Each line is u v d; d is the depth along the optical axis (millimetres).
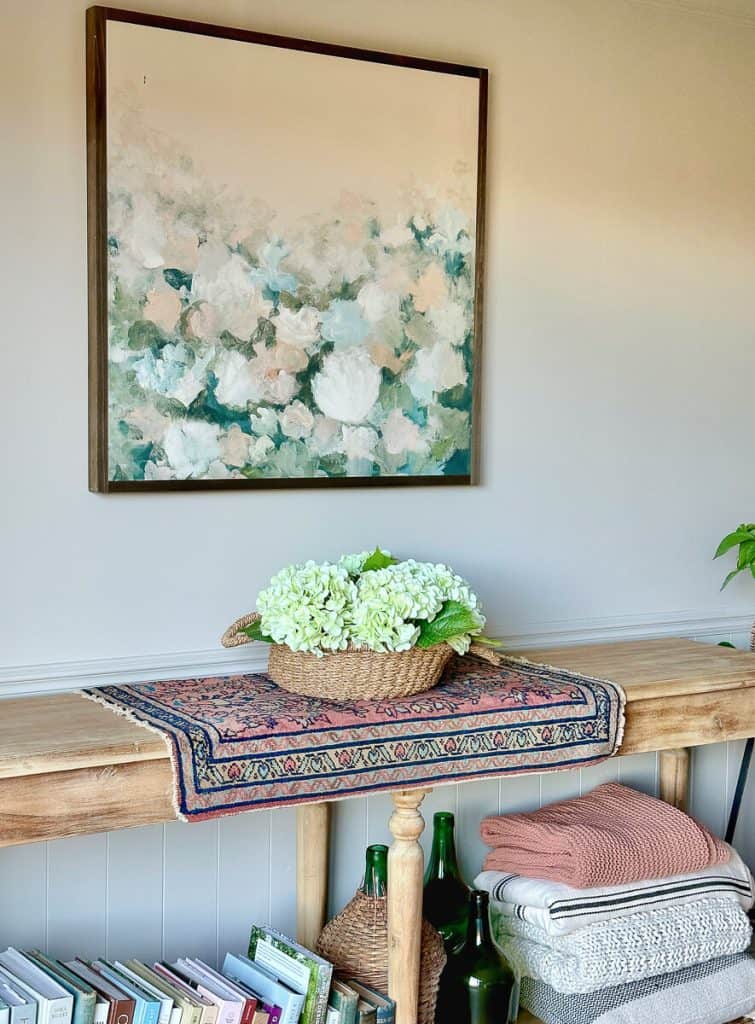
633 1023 2809
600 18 3340
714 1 3516
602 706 2756
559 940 2881
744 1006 2984
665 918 2959
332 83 2896
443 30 3094
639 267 3463
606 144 3375
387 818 3156
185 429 2771
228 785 2312
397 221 3010
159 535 2803
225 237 2787
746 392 3717
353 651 2570
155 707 2518
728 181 3619
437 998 2818
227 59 2762
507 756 2621
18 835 2170
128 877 2783
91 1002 2354
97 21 2607
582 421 3398
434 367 3090
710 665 3107
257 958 2742
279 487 2900
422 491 3145
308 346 2910
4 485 2619
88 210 2662
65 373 2672
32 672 2662
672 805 3510
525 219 3248
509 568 3301
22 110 2588
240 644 2715
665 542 3588
